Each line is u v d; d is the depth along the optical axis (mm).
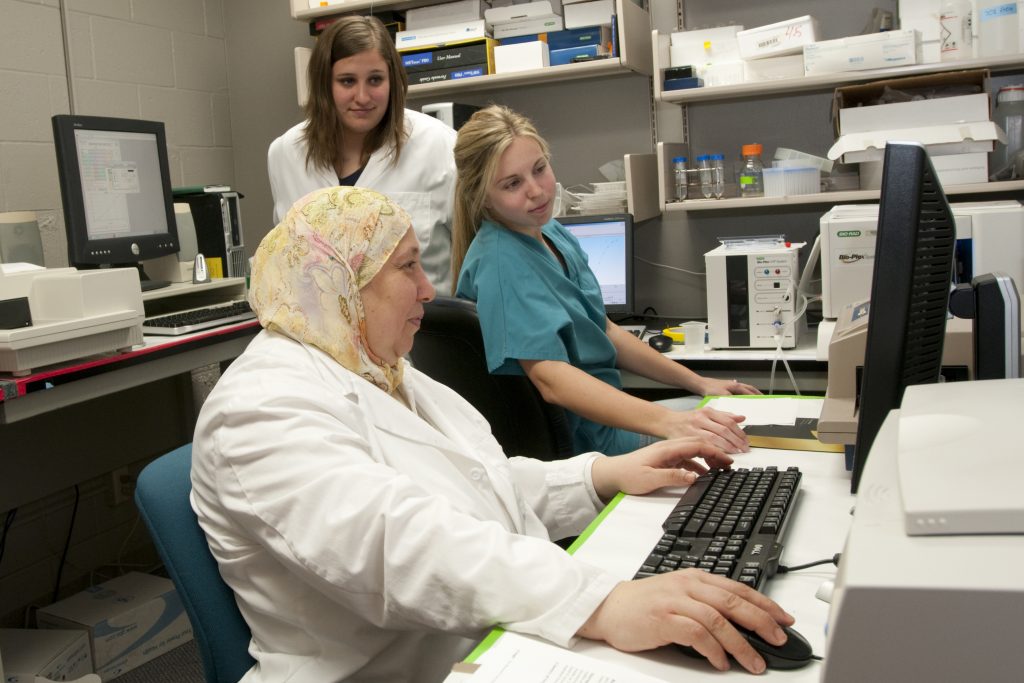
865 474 575
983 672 442
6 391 1707
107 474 2990
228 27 3611
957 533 469
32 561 2713
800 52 2543
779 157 2744
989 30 2359
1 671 1848
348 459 908
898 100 2510
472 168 1734
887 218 923
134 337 2006
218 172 3600
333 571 870
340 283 1062
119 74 3113
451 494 1042
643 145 3072
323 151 2373
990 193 2521
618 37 2756
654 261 3104
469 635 852
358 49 2217
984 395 669
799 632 775
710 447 1221
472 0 2936
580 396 1576
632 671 730
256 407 934
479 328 1649
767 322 2434
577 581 821
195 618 995
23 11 2752
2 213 2334
